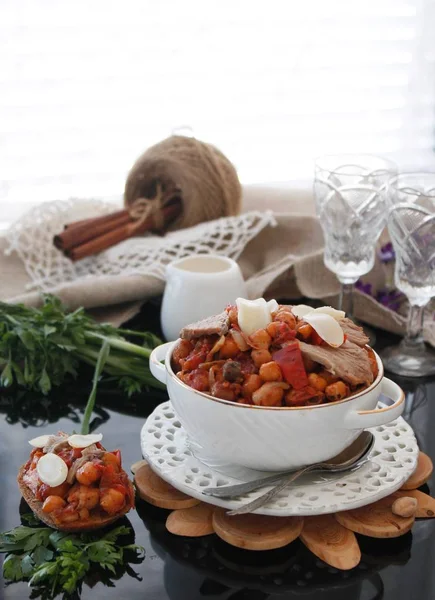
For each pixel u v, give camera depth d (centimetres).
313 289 132
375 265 137
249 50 205
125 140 204
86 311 130
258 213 138
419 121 226
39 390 110
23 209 199
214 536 79
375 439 89
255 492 78
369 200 116
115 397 109
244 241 135
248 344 79
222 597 71
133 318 133
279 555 76
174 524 79
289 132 217
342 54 213
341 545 76
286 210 169
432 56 219
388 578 74
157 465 83
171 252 136
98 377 103
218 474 82
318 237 143
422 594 72
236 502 76
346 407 75
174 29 197
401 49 217
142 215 145
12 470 90
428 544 78
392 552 77
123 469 90
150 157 146
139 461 89
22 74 191
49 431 99
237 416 75
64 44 191
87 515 77
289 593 72
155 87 202
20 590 72
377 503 82
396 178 118
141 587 72
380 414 75
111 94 199
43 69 192
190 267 121
